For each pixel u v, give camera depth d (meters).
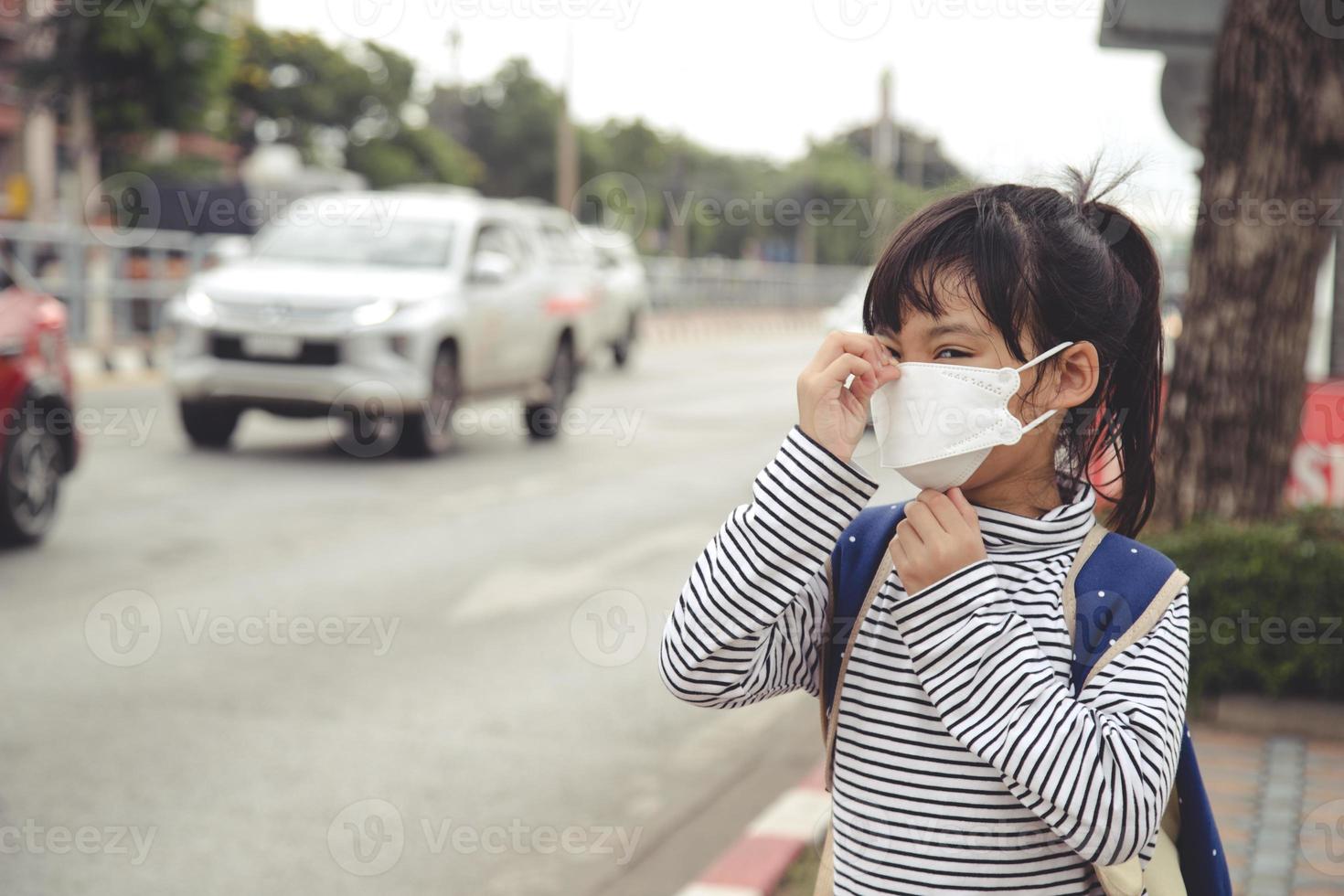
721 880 3.52
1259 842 3.75
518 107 55.03
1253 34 4.86
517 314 11.48
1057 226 1.46
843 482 1.41
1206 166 5.07
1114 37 5.68
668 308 30.70
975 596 1.37
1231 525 4.91
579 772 4.50
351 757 4.53
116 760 4.43
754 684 1.54
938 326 1.45
